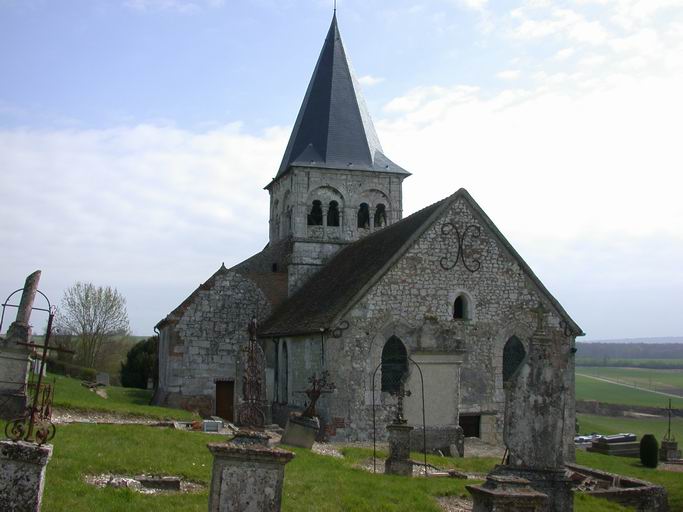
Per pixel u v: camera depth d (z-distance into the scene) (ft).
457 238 92.58
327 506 44.14
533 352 47.70
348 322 86.22
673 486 78.07
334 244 123.95
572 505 46.09
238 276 115.55
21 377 63.21
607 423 205.57
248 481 32.50
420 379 81.76
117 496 40.50
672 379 453.58
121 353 228.63
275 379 103.86
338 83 132.05
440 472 63.77
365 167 126.62
